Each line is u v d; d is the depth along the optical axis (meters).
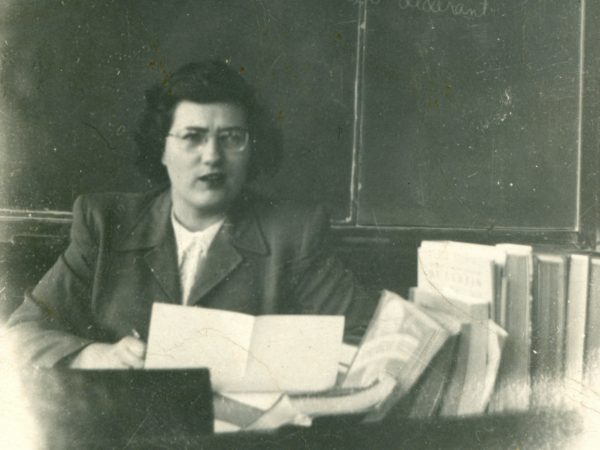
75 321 1.13
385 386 1.23
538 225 1.40
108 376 1.14
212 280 1.19
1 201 1.10
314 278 1.24
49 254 1.12
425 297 1.30
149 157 1.15
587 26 1.40
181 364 1.17
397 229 1.30
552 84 1.39
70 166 1.12
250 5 1.18
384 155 1.28
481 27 1.33
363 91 1.26
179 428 1.17
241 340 1.20
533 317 1.31
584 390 1.35
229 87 1.17
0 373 1.11
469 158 1.34
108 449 1.14
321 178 1.24
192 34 1.15
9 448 1.11
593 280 1.33
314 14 1.22
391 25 1.27
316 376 1.23
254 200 1.20
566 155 1.40
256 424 1.19
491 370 1.26
